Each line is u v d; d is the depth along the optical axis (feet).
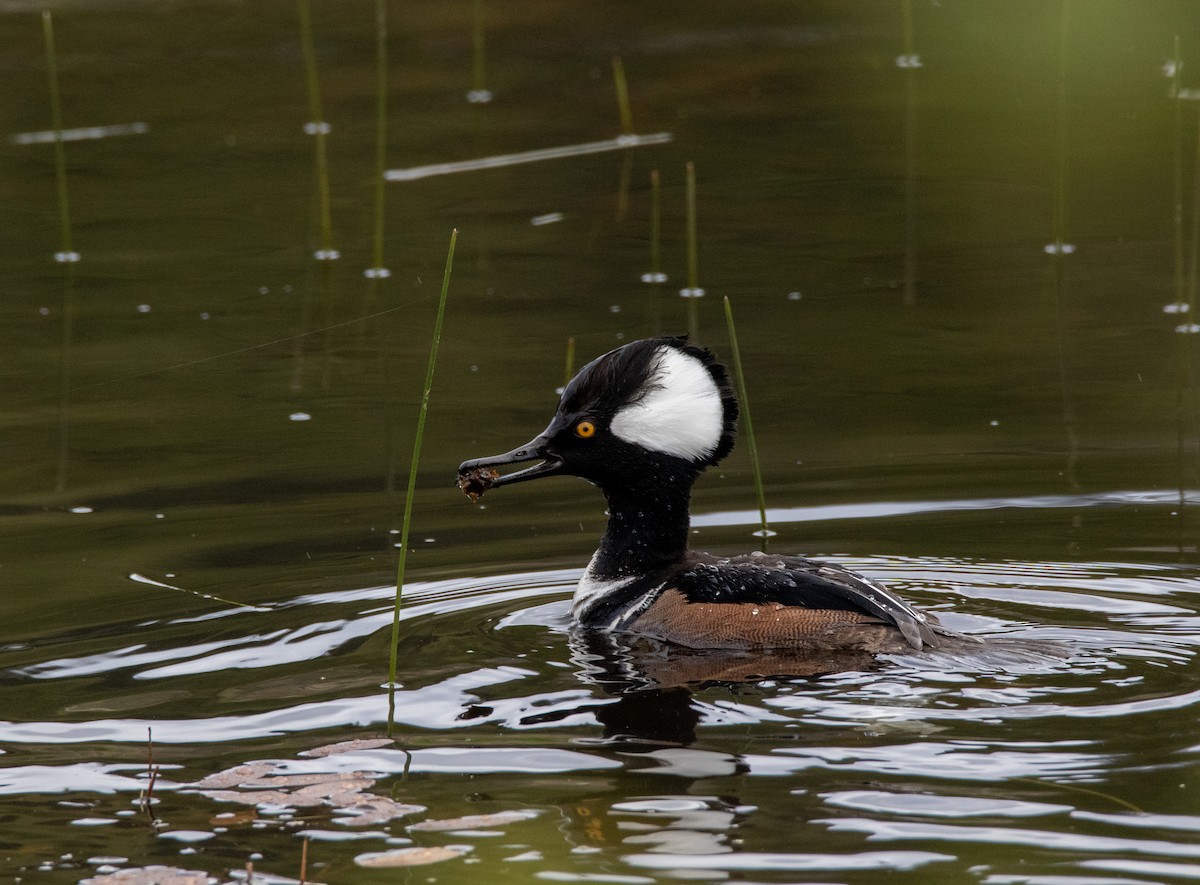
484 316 54.70
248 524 38.88
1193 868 20.71
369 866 21.49
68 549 37.11
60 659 30.40
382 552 37.09
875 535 37.42
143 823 23.20
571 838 22.03
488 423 45.75
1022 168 70.23
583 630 31.94
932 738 25.03
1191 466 40.96
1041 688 27.04
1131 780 23.24
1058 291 56.13
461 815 22.88
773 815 22.50
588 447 33.83
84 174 71.20
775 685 27.78
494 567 36.14
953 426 44.62
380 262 59.41
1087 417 44.88
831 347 51.52
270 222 65.41
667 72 86.94
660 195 68.18
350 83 84.74
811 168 71.20
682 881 20.74
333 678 29.09
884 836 21.75
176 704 27.91
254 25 93.15
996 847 21.36
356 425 46.06
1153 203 64.85
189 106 80.53
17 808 23.71
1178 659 28.60
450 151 74.38
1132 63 86.69
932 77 85.61
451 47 91.76
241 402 48.11
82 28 91.35
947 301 55.57
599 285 57.93
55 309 56.13
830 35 94.58
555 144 75.25
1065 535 37.04
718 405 33.78
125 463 43.24
